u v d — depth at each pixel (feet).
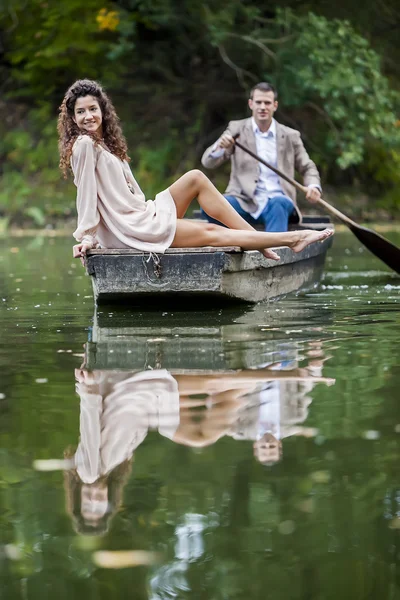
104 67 92.43
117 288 26.89
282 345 20.48
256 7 84.74
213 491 10.91
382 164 89.15
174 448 12.55
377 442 12.65
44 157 89.25
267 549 9.51
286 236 27.04
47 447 12.67
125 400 15.20
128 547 9.63
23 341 21.66
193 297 27.25
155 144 90.68
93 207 26.96
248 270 28.09
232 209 27.76
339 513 10.25
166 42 91.97
